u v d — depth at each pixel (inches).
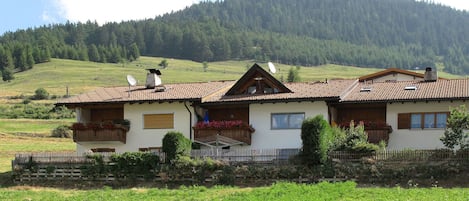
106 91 2143.2
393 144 1847.9
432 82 1975.9
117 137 1963.6
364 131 1802.4
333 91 1888.5
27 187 1750.7
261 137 1918.1
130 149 2004.2
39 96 6368.1
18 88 7711.6
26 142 3179.1
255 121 1931.6
